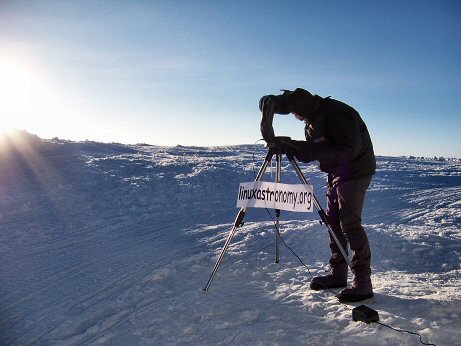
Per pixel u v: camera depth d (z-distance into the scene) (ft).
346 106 10.90
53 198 24.61
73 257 15.37
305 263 14.75
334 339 8.91
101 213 22.43
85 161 37.01
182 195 28.04
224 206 26.00
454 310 9.89
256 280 12.96
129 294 11.83
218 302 11.15
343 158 10.30
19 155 36.47
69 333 9.80
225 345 8.93
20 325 10.14
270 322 9.91
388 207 26.66
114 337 9.41
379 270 14.10
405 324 9.29
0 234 17.94
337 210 11.89
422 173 43.52
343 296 10.79
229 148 73.41
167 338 9.29
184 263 14.56
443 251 15.85
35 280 13.07
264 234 18.37
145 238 18.21
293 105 10.73
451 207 26.48
